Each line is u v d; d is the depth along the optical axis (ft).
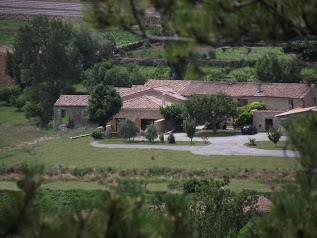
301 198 75.87
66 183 440.86
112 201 64.08
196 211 185.37
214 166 488.44
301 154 85.15
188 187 389.39
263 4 68.80
